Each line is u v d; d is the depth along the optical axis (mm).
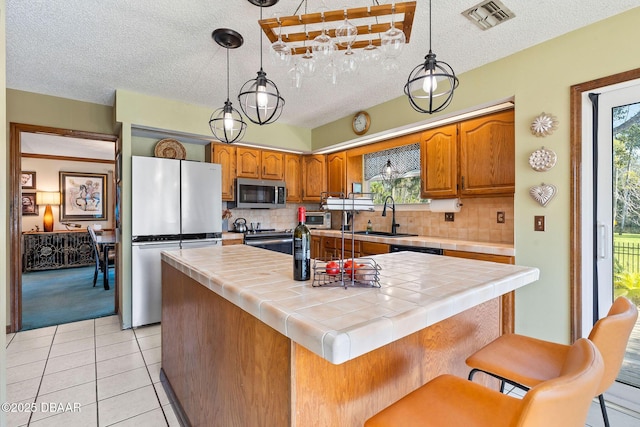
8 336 2906
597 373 728
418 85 1707
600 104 2066
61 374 2234
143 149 3691
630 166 1969
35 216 6094
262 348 1060
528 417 626
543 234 2236
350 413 1058
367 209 1272
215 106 3502
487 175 2762
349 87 2994
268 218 4730
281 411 958
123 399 1957
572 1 1785
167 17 1894
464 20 1948
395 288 1183
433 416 942
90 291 4461
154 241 3158
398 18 1858
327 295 1084
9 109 2941
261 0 1731
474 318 1592
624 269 1989
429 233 3637
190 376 1684
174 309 1956
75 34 2068
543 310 2232
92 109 3328
